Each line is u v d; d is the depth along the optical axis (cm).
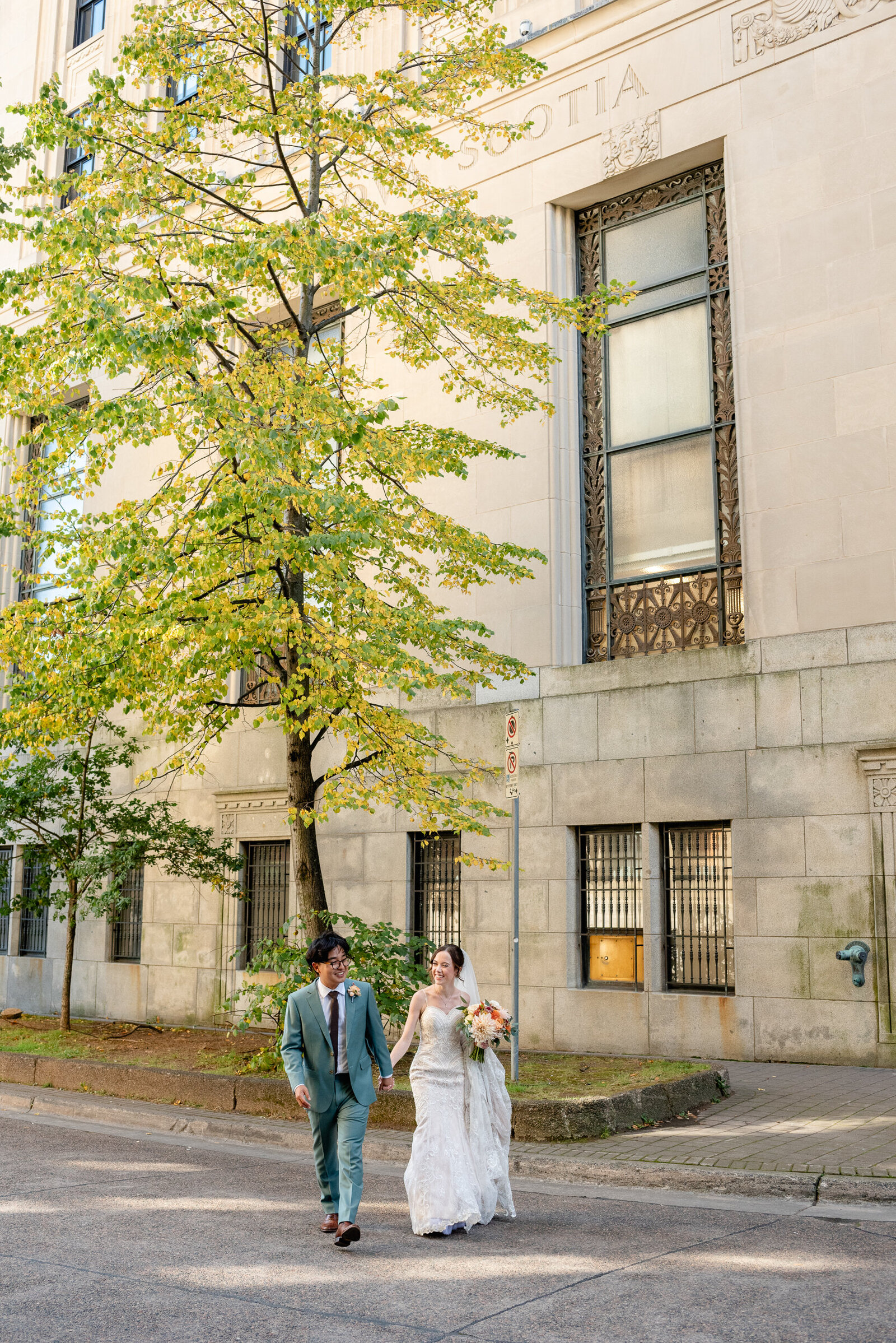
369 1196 788
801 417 1313
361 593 1095
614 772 1415
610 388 1553
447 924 1573
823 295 1312
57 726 1139
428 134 1438
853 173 1305
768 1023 1252
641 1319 506
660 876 1383
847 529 1267
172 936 1916
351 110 1330
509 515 1562
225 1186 814
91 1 2508
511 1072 1091
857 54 1315
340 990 673
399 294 1283
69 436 1109
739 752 1313
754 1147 827
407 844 1609
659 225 1526
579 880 1455
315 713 1156
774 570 1316
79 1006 2064
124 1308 527
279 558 1116
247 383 1180
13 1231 678
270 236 1043
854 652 1246
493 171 1634
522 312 1572
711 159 1463
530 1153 845
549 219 1581
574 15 1561
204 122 1330
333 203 1359
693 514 1455
